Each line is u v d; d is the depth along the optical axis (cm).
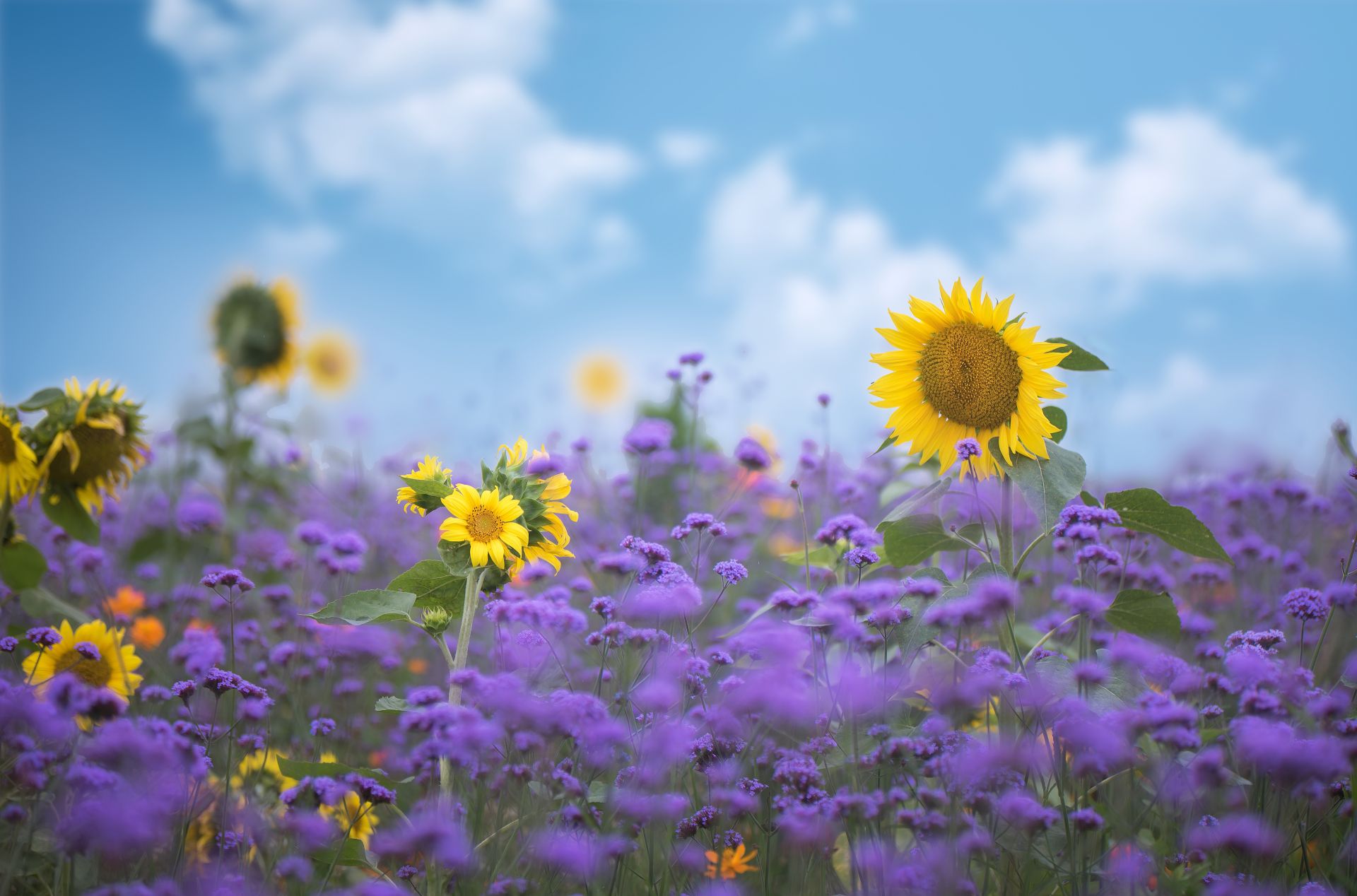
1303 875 267
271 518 741
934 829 252
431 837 240
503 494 321
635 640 334
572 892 280
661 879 283
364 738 420
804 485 665
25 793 277
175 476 631
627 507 652
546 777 302
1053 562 515
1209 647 365
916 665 325
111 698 265
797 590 390
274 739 411
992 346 357
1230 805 284
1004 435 354
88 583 532
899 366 372
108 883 267
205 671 341
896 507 367
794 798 272
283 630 497
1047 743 276
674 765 305
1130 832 258
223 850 278
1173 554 566
